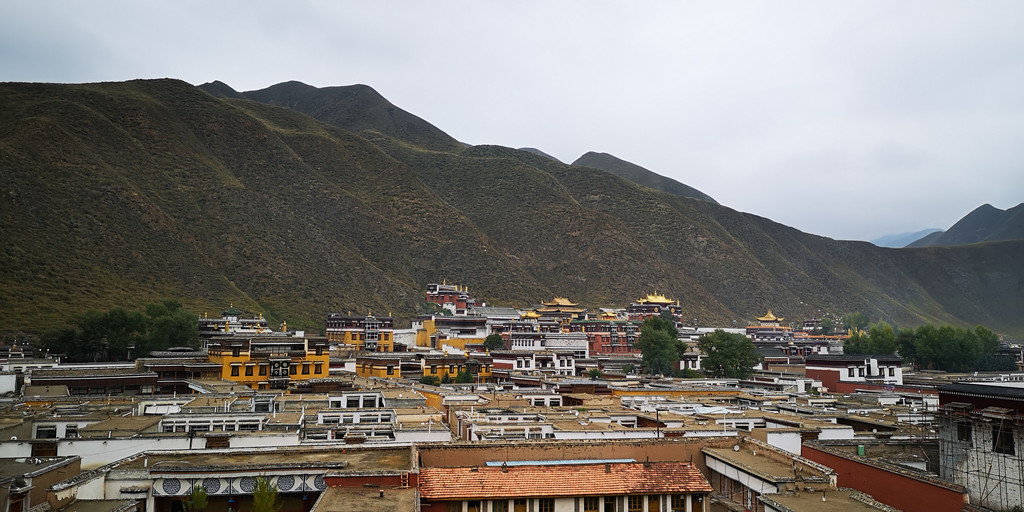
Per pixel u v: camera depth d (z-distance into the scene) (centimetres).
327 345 12962
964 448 5116
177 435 5422
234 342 12144
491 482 3953
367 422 7681
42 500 3531
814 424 7138
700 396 11506
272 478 3869
